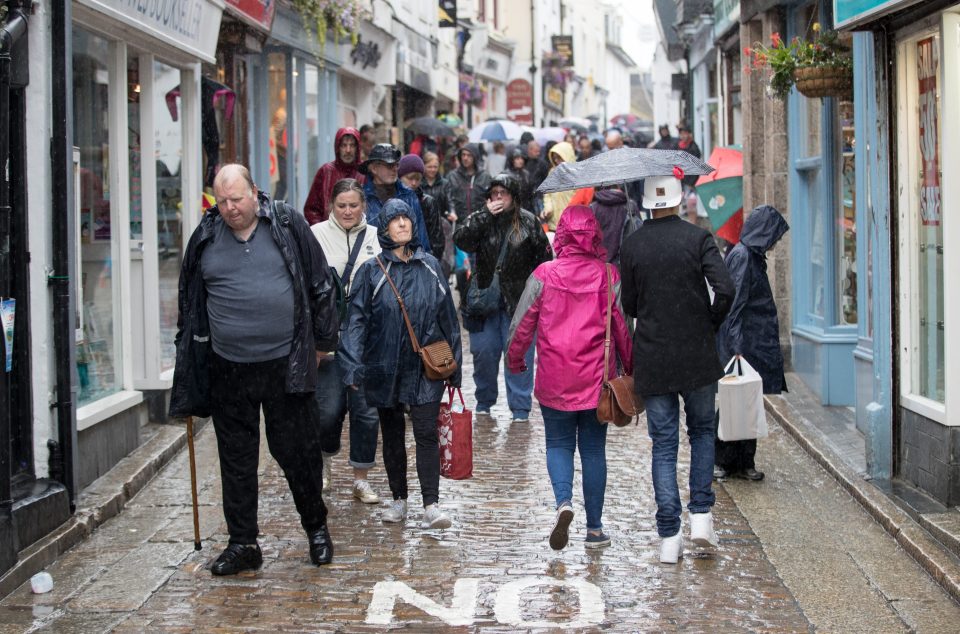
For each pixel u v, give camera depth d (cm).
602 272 771
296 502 753
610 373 763
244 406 732
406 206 822
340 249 926
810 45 1098
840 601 689
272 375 727
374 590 708
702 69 2848
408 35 2838
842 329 1227
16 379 805
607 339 764
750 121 1577
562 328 764
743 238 947
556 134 3247
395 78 2644
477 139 3191
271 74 1806
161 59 1148
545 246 1167
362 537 813
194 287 728
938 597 693
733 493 926
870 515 855
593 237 773
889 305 909
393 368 815
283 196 1870
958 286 821
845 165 1245
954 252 820
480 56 4322
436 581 723
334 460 1034
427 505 825
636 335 762
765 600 691
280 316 721
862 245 1066
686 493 929
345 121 2359
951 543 750
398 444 843
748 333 950
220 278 720
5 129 754
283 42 1784
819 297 1321
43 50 814
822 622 657
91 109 980
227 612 673
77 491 873
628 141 3189
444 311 826
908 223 897
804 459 1031
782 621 658
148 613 672
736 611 673
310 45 1934
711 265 750
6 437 718
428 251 1190
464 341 1745
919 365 902
